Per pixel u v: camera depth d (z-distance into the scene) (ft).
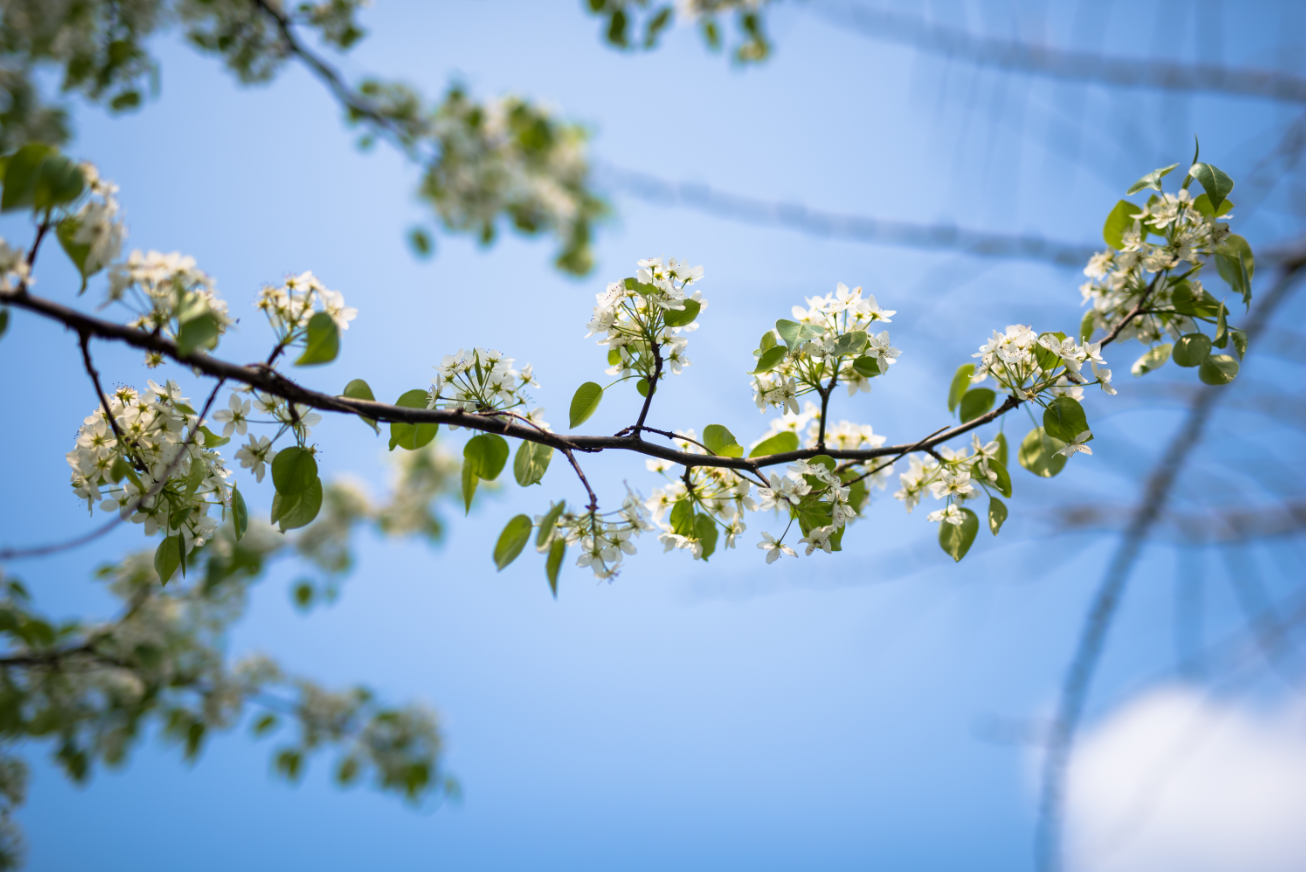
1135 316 4.34
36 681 5.98
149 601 6.64
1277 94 5.95
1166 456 6.07
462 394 4.20
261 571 7.88
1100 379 4.19
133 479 4.10
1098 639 5.83
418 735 8.06
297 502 4.12
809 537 4.23
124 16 5.90
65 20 5.65
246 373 3.93
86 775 6.55
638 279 4.20
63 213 3.92
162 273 3.99
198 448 4.12
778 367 4.25
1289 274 5.75
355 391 4.13
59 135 5.90
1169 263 4.27
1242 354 4.26
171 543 4.15
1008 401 4.24
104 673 6.41
